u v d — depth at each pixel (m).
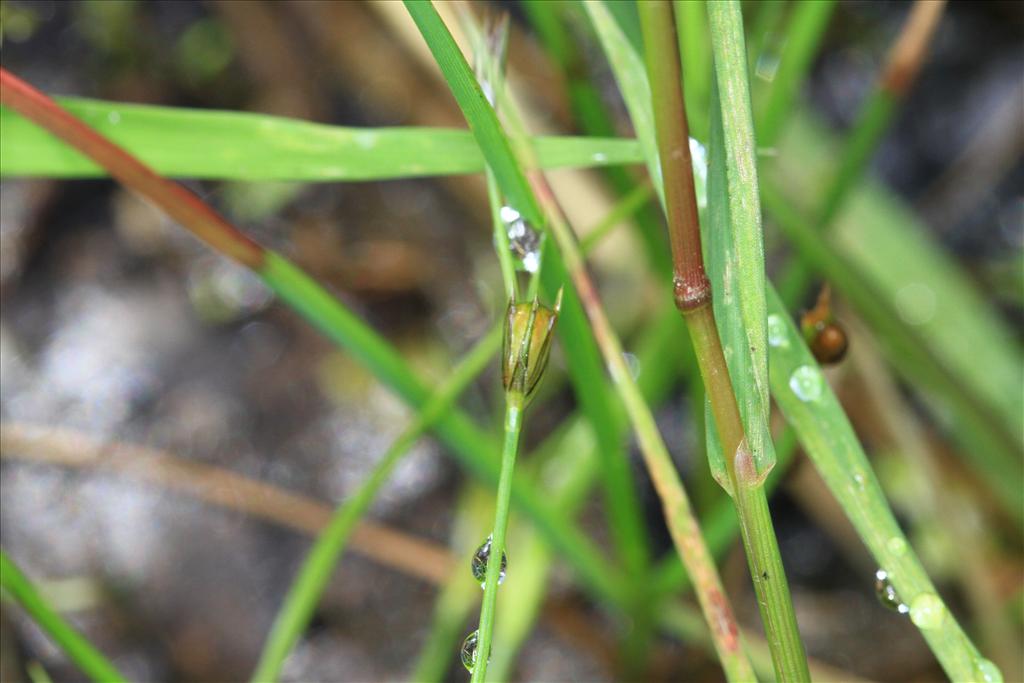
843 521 0.30
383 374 0.21
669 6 0.17
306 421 0.33
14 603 0.29
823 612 0.30
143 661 0.29
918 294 0.31
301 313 0.21
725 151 0.17
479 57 0.20
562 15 0.24
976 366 0.30
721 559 0.30
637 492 0.32
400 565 0.27
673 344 0.26
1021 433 0.29
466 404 0.33
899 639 0.30
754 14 0.26
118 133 0.20
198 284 0.35
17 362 0.33
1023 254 0.35
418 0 0.18
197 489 0.31
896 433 0.27
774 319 0.19
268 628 0.30
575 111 0.23
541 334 0.17
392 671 0.29
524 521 0.28
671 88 0.17
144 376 0.33
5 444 0.28
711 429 0.17
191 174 0.20
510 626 0.25
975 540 0.28
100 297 0.35
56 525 0.31
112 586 0.30
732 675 0.19
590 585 0.24
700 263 0.17
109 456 0.28
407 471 0.32
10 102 0.19
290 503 0.29
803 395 0.19
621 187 0.24
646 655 0.26
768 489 0.22
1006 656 0.26
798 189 0.33
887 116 0.24
